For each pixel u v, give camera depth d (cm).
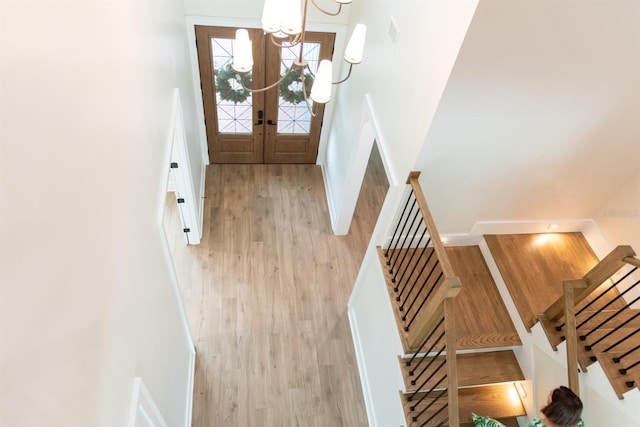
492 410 352
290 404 387
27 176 109
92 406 150
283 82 510
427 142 284
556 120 285
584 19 227
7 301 98
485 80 251
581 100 274
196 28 451
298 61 275
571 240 400
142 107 238
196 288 455
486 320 359
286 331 433
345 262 500
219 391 387
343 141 486
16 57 107
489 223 383
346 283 480
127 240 199
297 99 529
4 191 98
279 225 526
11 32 104
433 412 315
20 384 102
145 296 232
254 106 530
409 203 338
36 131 115
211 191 552
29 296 108
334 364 416
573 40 237
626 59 250
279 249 501
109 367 169
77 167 143
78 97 147
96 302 156
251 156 587
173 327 316
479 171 322
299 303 456
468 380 339
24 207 107
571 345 289
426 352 304
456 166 312
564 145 309
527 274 372
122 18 204
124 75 204
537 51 240
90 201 154
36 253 113
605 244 383
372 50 376
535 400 341
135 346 209
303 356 418
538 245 392
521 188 347
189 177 420
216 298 450
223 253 489
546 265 379
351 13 446
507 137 295
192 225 466
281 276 477
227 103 523
